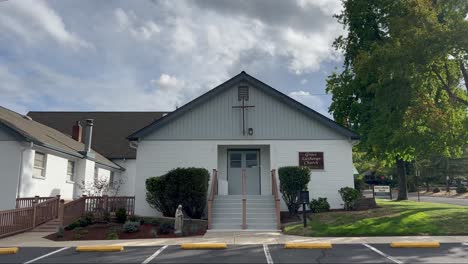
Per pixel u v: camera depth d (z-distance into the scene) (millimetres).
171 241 12492
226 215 16125
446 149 20781
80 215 16609
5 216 14172
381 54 17047
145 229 14656
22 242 12805
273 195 17500
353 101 27375
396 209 17359
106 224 15664
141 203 18531
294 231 13922
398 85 17688
